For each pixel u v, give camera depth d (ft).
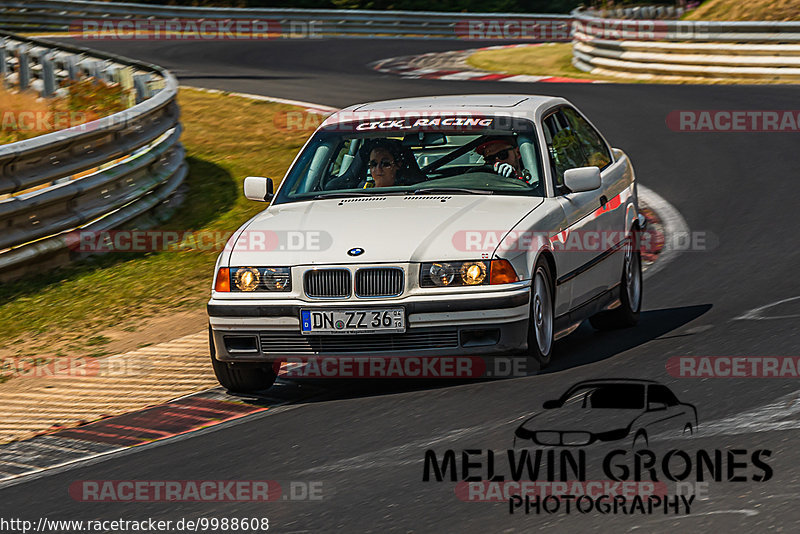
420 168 81.10
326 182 82.02
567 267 77.25
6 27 428.97
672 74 267.59
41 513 55.67
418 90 248.32
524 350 70.74
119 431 70.33
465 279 69.56
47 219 120.26
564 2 583.17
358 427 64.85
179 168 161.07
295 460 59.88
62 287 114.11
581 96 230.68
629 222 89.81
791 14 278.46
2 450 68.80
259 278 71.77
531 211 74.84
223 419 70.69
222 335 72.69
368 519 49.90
